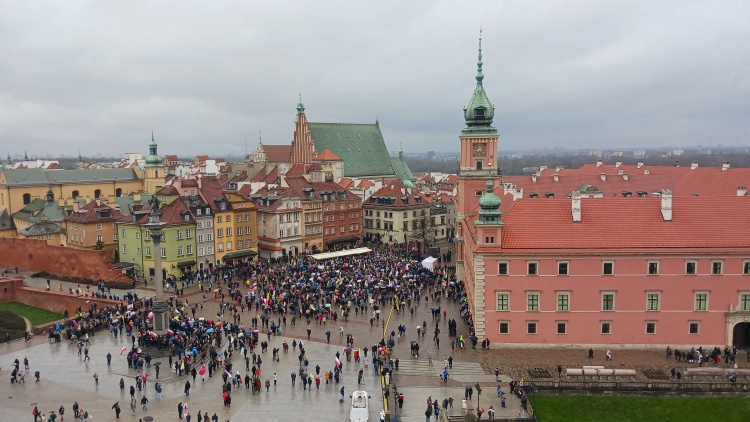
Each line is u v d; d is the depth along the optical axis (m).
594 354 86.44
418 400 73.06
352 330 98.06
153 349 87.31
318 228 172.88
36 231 152.88
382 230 192.38
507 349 88.81
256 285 116.88
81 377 80.12
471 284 101.12
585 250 86.25
